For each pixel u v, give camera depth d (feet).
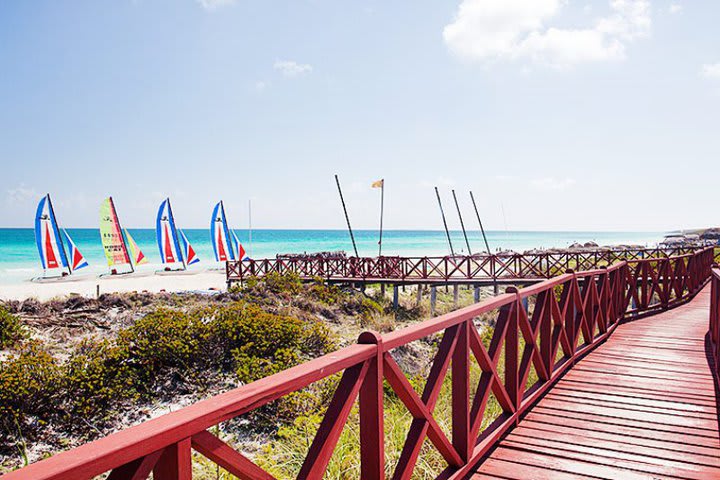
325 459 5.64
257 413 21.22
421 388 19.42
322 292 56.80
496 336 11.85
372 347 6.53
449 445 9.30
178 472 3.79
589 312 21.97
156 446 3.58
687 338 24.25
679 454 11.32
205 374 27.07
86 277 107.86
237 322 29.99
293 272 68.49
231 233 142.72
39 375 23.04
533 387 15.48
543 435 12.42
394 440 12.79
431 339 36.78
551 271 70.95
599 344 23.11
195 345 27.91
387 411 16.25
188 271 129.29
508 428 12.84
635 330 26.40
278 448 14.88
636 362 19.75
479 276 69.36
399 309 64.90
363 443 6.82
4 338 31.30
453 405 10.03
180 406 24.27
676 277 37.22
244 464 4.44
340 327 45.19
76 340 33.37
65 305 42.80
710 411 14.20
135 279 101.55
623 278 29.53
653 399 15.28
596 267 74.59
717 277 19.19
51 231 110.52
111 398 23.77
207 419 4.03
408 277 70.28
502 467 10.61
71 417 22.17
